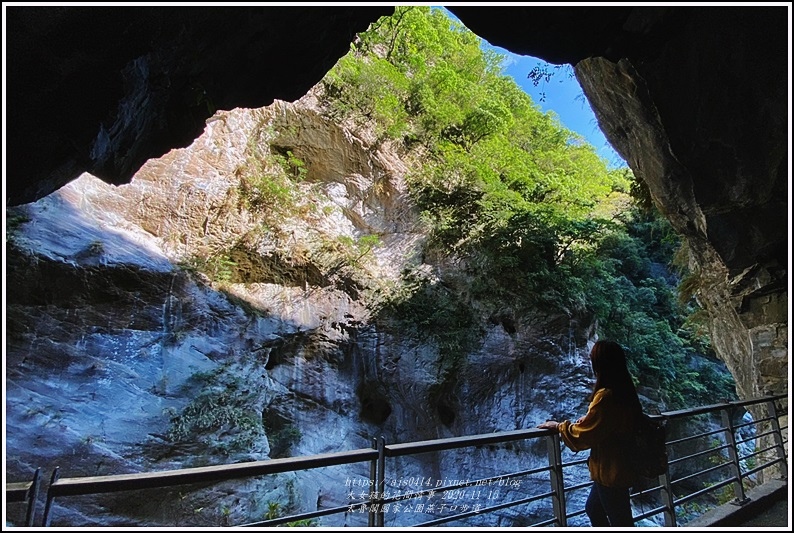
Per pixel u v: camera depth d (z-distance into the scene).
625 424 2.46
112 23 2.86
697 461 11.29
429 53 14.66
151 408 6.65
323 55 4.08
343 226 11.22
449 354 10.24
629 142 6.65
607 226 11.72
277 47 3.78
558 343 10.48
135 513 5.83
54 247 6.97
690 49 4.79
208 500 6.29
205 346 7.80
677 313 14.16
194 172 9.30
